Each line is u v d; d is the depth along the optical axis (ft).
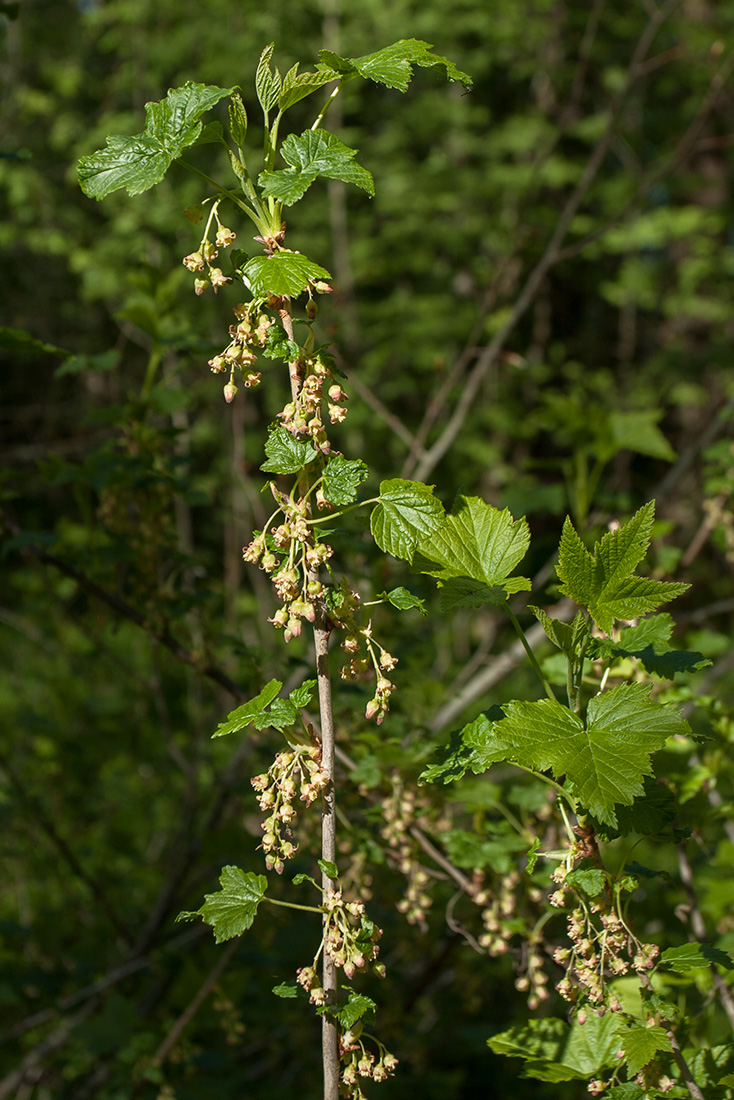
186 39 32.58
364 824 8.42
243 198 4.72
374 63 4.61
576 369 38.68
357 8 33.45
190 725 14.48
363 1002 4.35
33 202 32.94
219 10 33.06
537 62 36.42
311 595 4.37
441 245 37.83
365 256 35.50
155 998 11.10
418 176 36.52
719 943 6.75
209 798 14.37
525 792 7.29
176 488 9.18
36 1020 10.69
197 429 26.30
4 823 12.42
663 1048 4.43
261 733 9.62
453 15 36.19
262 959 10.32
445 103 36.14
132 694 15.25
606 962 4.88
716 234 40.32
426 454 13.15
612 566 4.69
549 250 14.51
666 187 37.63
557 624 4.72
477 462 35.55
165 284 9.45
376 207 37.52
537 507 11.88
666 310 38.22
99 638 11.00
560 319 42.45
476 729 4.61
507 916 7.09
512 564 4.98
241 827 9.92
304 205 35.27
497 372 36.29
